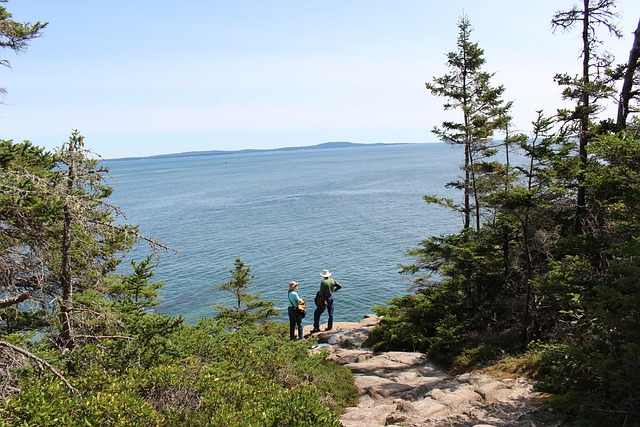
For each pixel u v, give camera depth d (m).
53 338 8.13
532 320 12.38
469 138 17.06
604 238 9.32
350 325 19.20
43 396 5.49
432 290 16.52
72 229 8.40
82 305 8.31
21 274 8.90
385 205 73.06
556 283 9.22
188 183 148.62
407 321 15.38
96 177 8.13
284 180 143.12
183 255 44.47
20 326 9.16
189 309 29.39
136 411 5.57
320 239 50.22
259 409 6.17
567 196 12.92
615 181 8.36
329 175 153.38
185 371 7.04
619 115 12.71
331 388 10.11
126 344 7.96
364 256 41.59
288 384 8.89
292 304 16.55
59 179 7.83
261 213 72.00
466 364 12.20
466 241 16.20
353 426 8.19
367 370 12.55
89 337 7.91
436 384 10.93
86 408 5.59
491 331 13.55
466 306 14.98
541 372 9.91
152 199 99.00
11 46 10.49
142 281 10.86
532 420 7.47
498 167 16.25
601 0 12.91
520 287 14.44
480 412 8.40
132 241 8.61
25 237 8.94
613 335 6.80
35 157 10.64
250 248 47.12
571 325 9.85
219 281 35.62
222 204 86.19
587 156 12.53
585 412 6.49
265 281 35.59
